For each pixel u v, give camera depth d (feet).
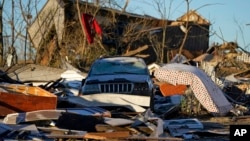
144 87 53.01
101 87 53.62
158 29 154.61
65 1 145.38
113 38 139.23
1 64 123.44
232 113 61.21
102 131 39.45
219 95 60.13
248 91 83.56
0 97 45.80
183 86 64.85
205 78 60.34
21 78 84.33
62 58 116.16
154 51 148.66
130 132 39.99
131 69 58.80
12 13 130.62
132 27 142.20
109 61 60.39
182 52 153.48
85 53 117.60
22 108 46.24
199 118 57.47
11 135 34.24
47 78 83.56
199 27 171.22
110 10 143.02
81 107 51.31
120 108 51.24
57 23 146.30
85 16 116.67
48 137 35.40
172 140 37.22
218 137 42.04
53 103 47.16
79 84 69.31
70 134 37.32
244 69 116.37
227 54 130.00
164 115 56.39
